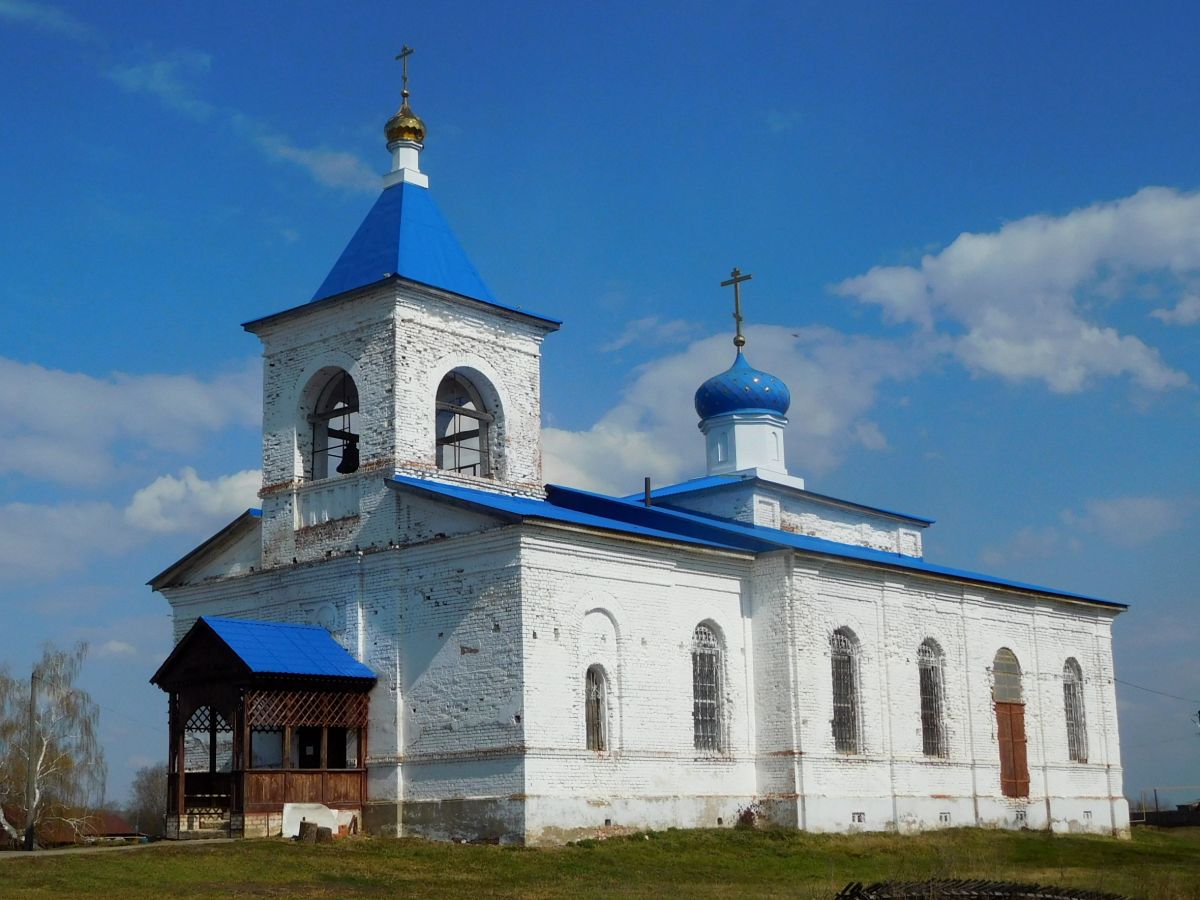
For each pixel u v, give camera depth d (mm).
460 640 37500
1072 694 55375
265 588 42250
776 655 42500
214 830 37688
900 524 57750
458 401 44062
